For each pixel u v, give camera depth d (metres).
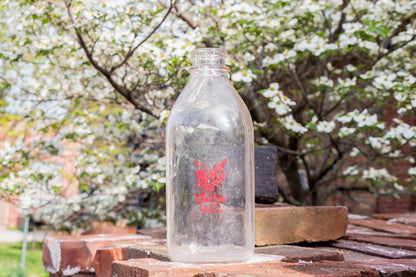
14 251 7.41
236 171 1.08
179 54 2.37
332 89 3.05
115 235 1.82
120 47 2.49
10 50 2.83
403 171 5.49
